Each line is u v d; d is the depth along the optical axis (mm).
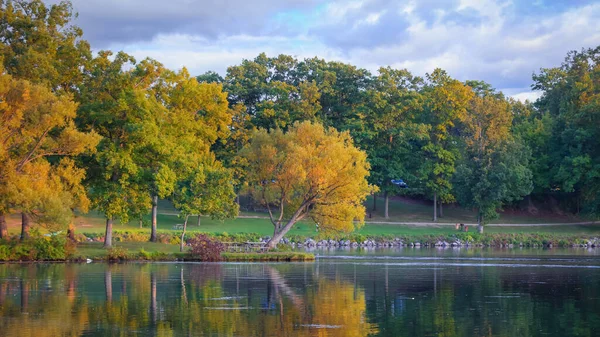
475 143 80375
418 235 76062
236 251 53469
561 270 43531
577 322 24938
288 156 53531
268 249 54188
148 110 50312
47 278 36812
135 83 52000
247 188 56781
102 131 51594
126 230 65438
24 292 31438
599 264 48125
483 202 78312
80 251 49219
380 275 40062
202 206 51594
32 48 49656
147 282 35469
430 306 28438
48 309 27016
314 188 53531
